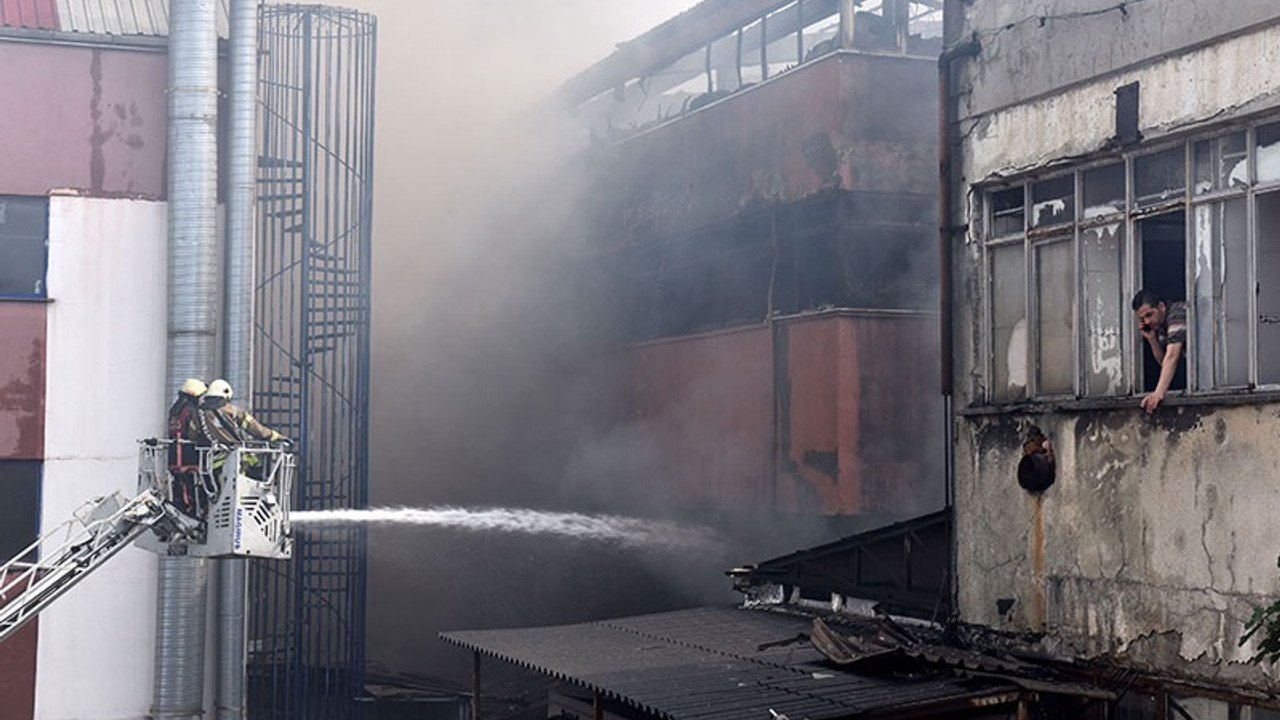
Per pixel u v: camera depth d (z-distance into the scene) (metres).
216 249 16.02
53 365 15.70
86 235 15.88
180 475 9.96
